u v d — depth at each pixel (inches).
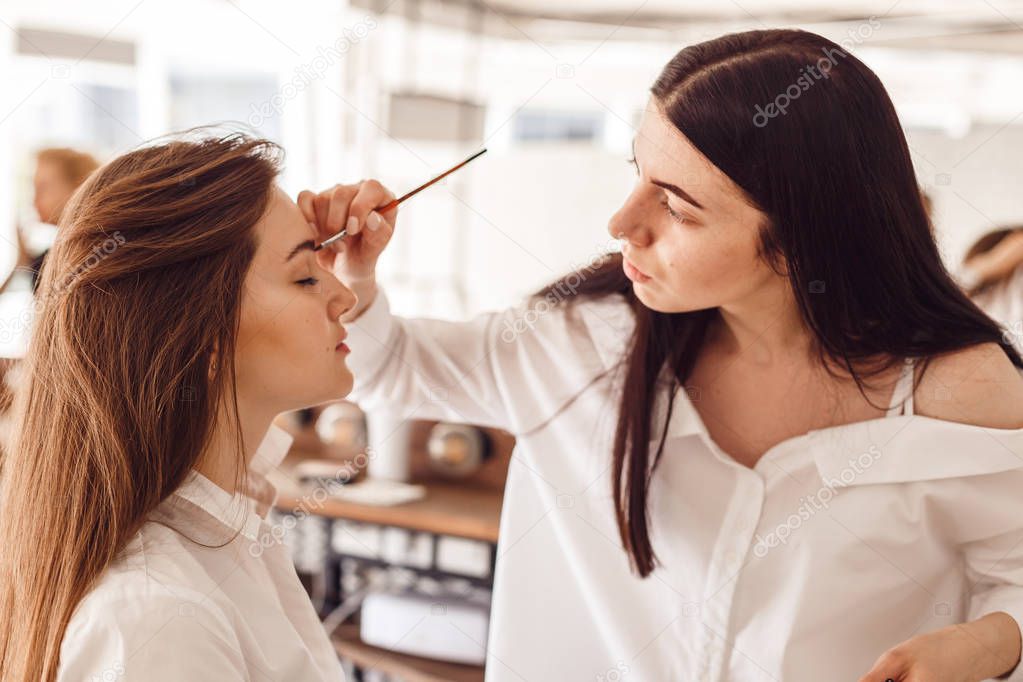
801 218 32.0
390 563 84.2
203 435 30.4
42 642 28.6
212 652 27.2
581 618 41.4
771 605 35.9
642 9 121.3
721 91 31.1
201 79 132.5
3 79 126.5
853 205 32.5
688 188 31.7
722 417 37.5
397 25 121.5
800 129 31.4
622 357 39.2
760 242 32.4
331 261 40.6
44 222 94.2
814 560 35.0
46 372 30.3
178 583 28.0
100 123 132.3
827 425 36.1
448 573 81.9
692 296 33.3
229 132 35.0
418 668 71.2
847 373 35.5
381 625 74.7
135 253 29.8
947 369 34.1
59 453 29.5
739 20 117.9
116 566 28.5
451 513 80.7
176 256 30.0
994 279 89.7
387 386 44.3
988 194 126.4
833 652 35.3
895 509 34.5
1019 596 33.8
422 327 44.0
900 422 34.4
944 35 120.0
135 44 130.6
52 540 29.1
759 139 31.2
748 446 37.3
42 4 126.7
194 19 129.3
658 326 37.1
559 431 41.2
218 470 31.8
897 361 34.9
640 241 33.5
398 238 130.7
